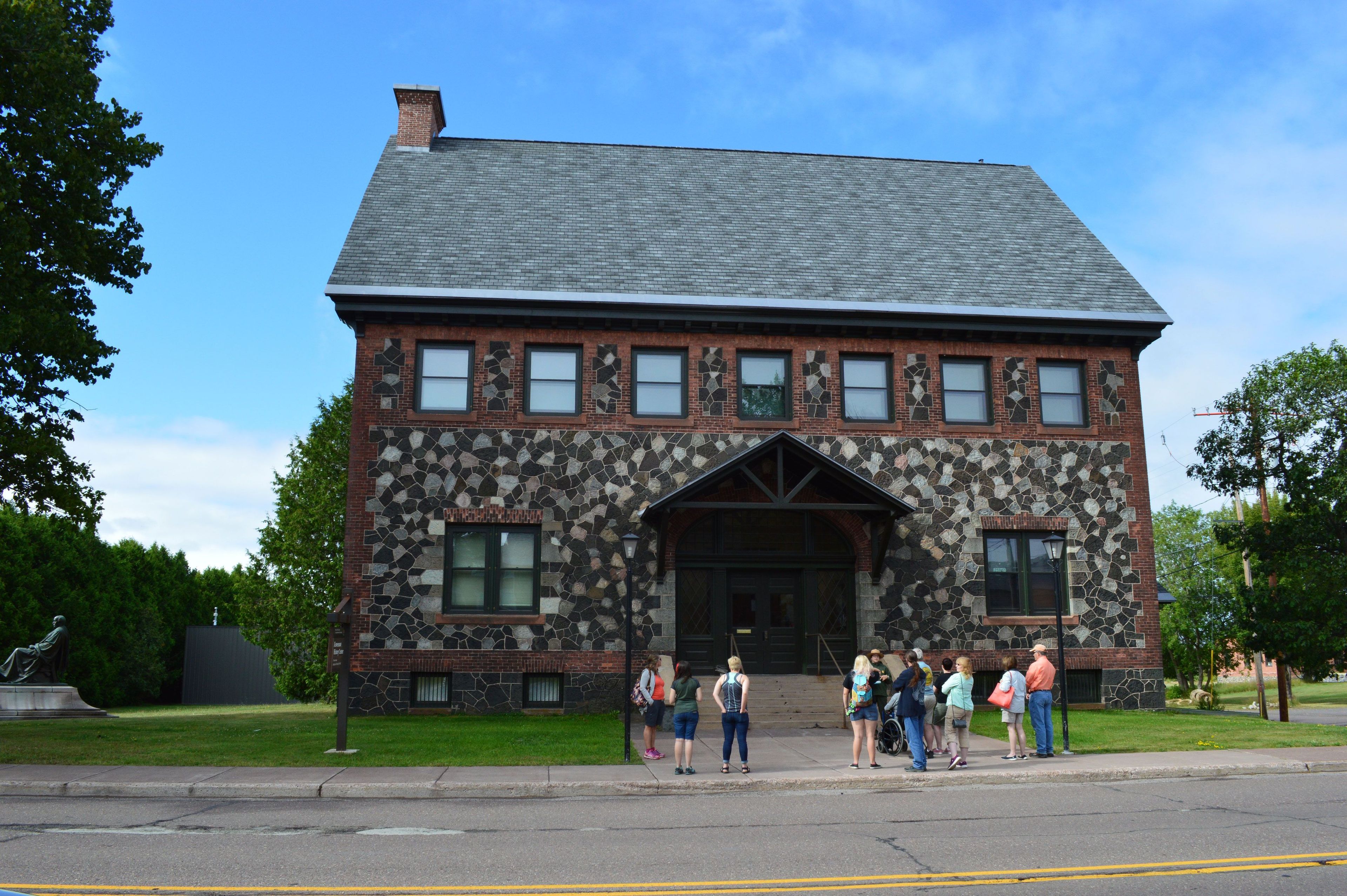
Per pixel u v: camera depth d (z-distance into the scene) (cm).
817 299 2309
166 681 5312
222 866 844
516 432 2217
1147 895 752
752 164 2961
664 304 2239
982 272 2505
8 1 1756
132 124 2088
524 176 2716
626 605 1734
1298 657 2481
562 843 954
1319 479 2452
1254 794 1254
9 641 4019
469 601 2175
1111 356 2430
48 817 1088
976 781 1388
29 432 1978
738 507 2084
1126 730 1894
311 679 4019
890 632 2252
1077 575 2331
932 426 2339
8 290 1756
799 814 1128
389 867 847
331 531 3831
